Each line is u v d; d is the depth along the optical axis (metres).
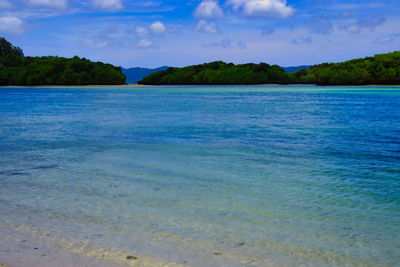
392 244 3.80
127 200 5.22
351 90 73.69
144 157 8.59
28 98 45.56
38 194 5.53
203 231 4.09
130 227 4.19
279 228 4.20
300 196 5.47
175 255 3.48
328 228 4.22
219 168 7.39
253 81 158.62
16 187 5.93
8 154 8.98
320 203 5.14
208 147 10.05
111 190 5.75
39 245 3.69
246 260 3.39
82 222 4.35
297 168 7.41
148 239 3.86
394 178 6.57
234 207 4.94
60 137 12.04
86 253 3.50
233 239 3.88
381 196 5.47
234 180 6.41
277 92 65.38
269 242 3.81
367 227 4.26
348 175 6.79
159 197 5.38
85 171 7.11
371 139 11.58
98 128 14.60
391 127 14.76
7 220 4.41
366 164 7.82
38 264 3.26
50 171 7.11
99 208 4.87
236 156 8.70
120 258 3.40
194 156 8.73
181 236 3.94
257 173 6.94
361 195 5.52
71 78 136.38
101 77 141.88
